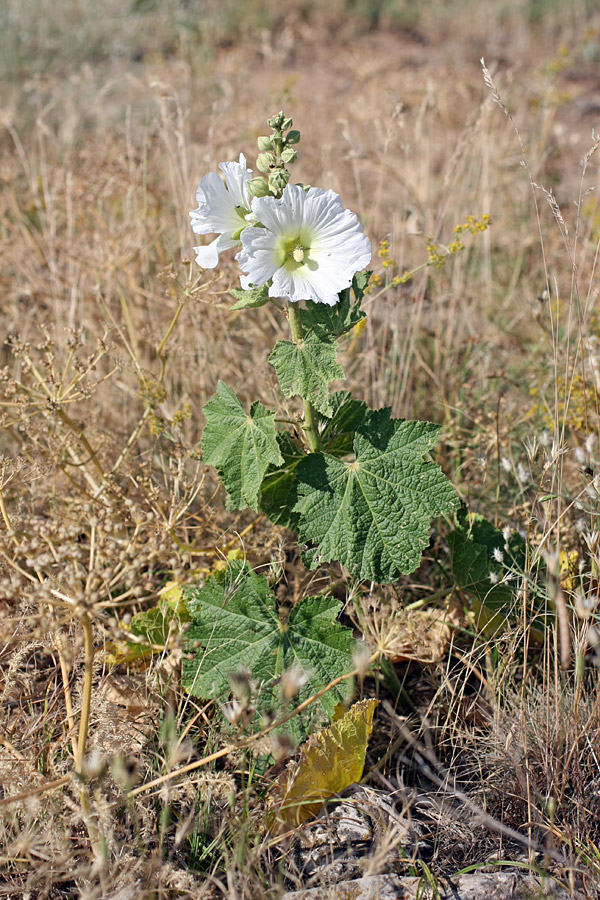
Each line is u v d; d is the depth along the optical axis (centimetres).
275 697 74
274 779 73
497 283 132
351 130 169
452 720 80
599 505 83
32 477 87
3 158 138
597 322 108
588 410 95
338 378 74
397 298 108
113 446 97
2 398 98
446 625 85
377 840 70
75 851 67
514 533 85
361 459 78
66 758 73
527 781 70
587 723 73
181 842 70
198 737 76
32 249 120
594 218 135
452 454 101
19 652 75
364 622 83
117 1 271
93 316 113
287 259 73
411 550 77
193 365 104
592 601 66
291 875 67
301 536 77
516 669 82
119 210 123
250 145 140
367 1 316
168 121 115
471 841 71
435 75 190
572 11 304
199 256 75
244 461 77
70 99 177
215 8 295
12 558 74
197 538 89
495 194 147
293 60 267
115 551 69
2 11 250
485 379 111
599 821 73
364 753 74
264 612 76
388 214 143
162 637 80
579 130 209
